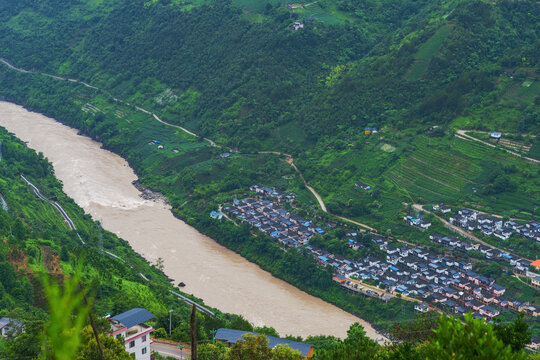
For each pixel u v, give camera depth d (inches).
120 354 3196.4
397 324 3722.9
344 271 7396.7
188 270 7662.4
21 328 3932.1
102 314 5142.7
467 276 7096.5
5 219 7160.4
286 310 6830.7
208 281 7396.7
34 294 5497.1
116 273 6628.9
